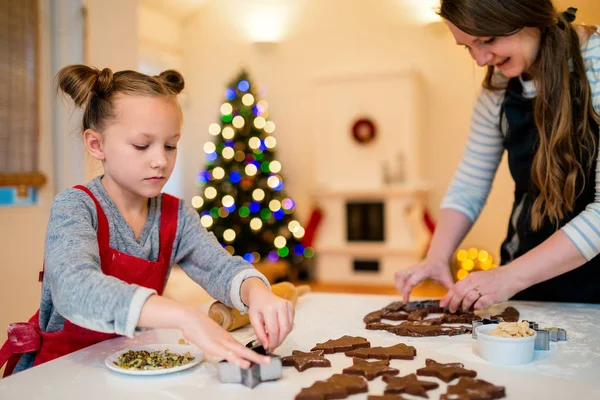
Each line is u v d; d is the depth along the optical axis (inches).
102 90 40.4
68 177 103.1
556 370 32.4
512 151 56.1
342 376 30.3
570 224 45.9
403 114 207.3
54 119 103.7
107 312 31.6
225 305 43.4
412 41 214.2
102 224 41.5
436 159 213.3
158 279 44.5
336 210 211.9
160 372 32.5
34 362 41.2
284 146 232.5
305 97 229.1
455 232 58.6
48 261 36.0
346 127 214.4
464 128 209.0
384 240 206.5
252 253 203.8
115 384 31.3
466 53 207.6
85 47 99.2
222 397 28.9
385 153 209.9
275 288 50.7
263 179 206.8
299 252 208.2
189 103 242.5
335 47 224.4
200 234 47.3
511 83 55.6
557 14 48.3
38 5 100.3
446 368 31.4
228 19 236.4
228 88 211.6
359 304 53.1
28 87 99.9
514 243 59.3
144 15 218.1
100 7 100.7
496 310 49.4
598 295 54.0
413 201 201.9
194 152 242.1
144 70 223.8
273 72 233.0
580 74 49.0
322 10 225.3
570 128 49.4
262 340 34.4
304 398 27.9
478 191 60.1
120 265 41.8
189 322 31.4
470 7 44.7
